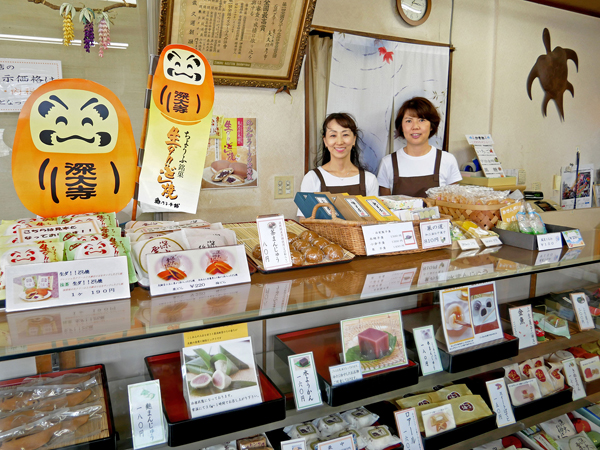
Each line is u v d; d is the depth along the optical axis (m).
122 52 2.33
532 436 1.68
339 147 2.73
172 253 1.18
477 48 3.47
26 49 2.12
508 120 3.74
